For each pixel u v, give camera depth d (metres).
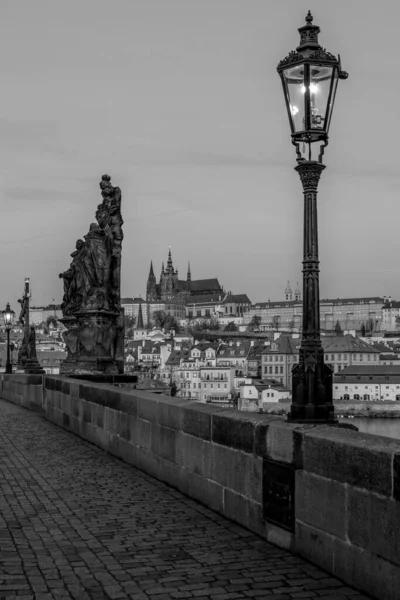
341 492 8.31
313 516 8.86
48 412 26.09
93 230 27.34
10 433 21.72
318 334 10.17
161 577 8.50
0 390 41.47
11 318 43.31
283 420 10.09
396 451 7.48
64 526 10.74
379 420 89.31
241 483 10.68
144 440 14.97
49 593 7.98
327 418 9.98
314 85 10.38
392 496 7.47
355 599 7.77
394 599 7.41
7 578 8.45
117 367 27.48
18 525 10.81
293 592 7.99
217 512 11.45
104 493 12.94
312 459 8.89
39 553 9.42
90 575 8.58
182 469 12.90
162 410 13.92
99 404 18.61
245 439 10.55
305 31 10.47
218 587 8.16
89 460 16.50
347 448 8.22
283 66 10.45
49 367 155.25
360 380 153.75
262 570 8.71
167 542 9.90
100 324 26.81
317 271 10.30
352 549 8.11
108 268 27.14
